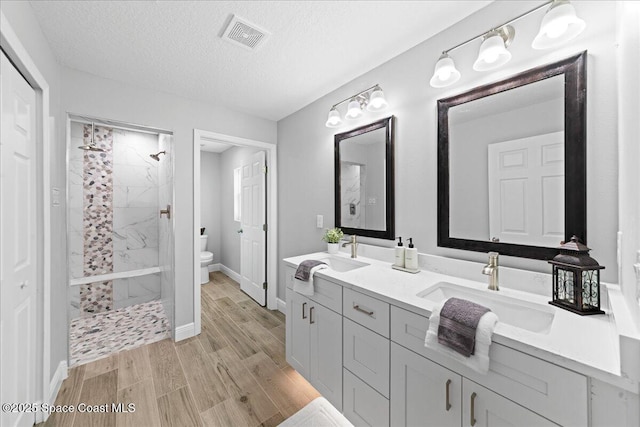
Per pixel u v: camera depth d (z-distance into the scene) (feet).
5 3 3.52
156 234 11.74
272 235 10.12
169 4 4.40
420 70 5.48
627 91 2.78
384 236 6.16
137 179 11.28
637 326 2.20
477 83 4.63
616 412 2.13
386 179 6.09
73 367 6.48
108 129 10.64
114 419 4.88
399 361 3.78
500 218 4.34
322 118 8.09
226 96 8.02
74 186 9.93
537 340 2.59
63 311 6.02
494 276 4.06
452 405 3.19
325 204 8.01
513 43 4.19
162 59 6.02
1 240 3.54
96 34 5.12
